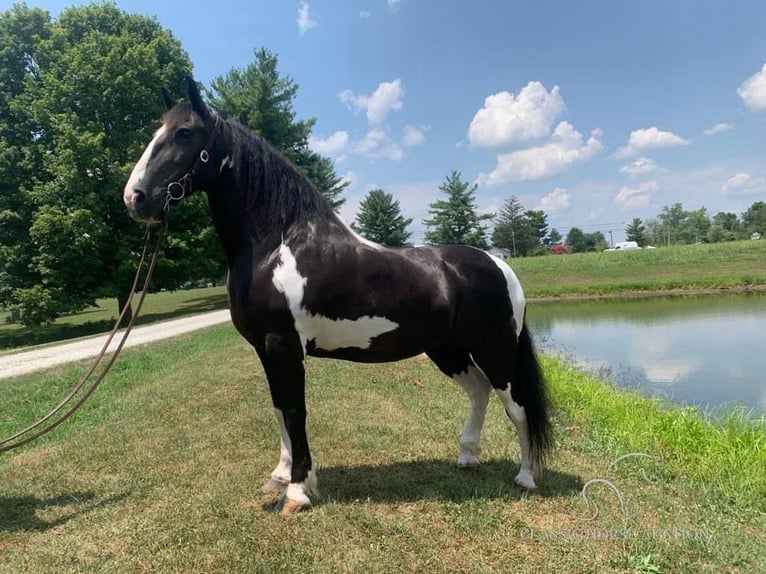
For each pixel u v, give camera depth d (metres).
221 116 3.24
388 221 51.09
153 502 3.29
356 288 3.07
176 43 26.25
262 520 2.97
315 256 3.06
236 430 4.78
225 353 9.62
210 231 23.73
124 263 20.72
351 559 2.56
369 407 5.63
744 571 2.51
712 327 14.12
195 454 4.17
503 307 3.31
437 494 3.32
